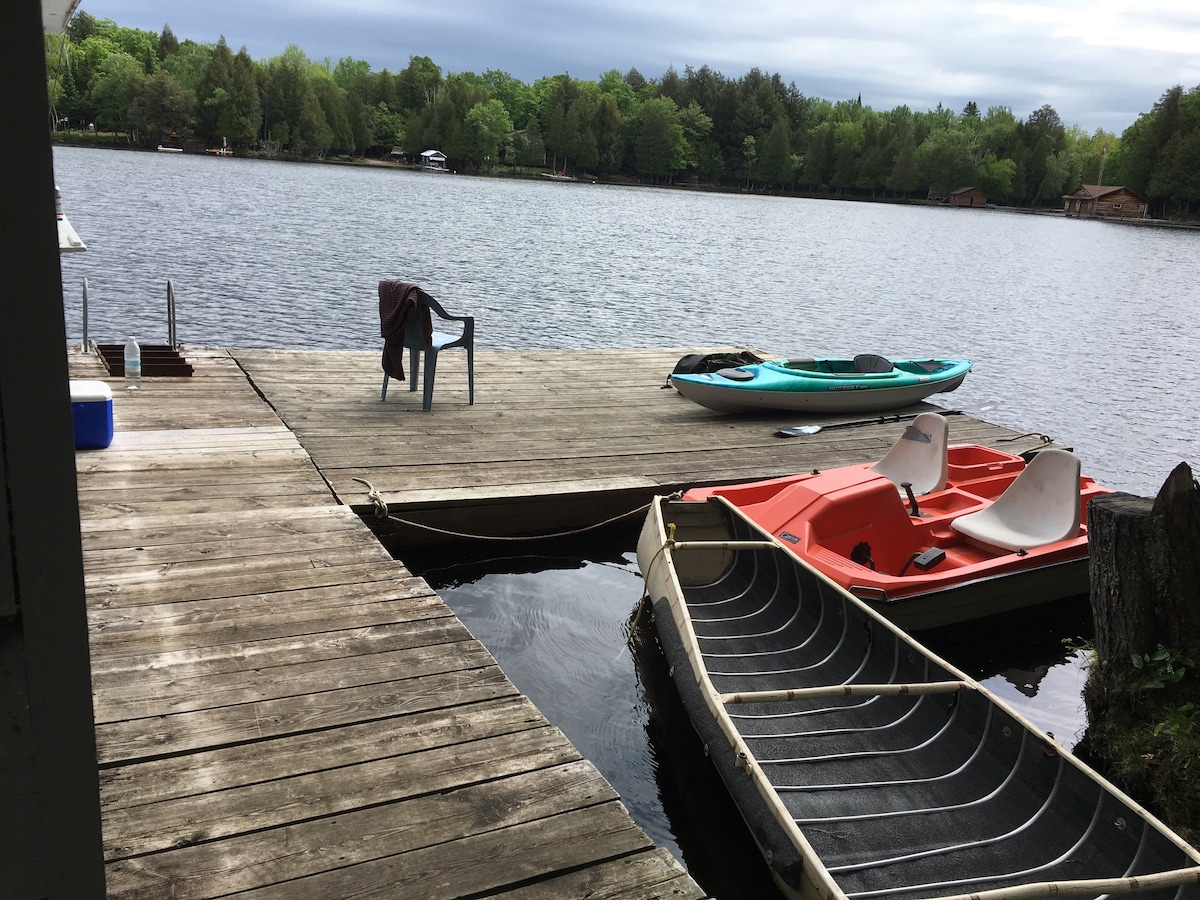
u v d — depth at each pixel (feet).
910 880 9.45
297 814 8.80
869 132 407.03
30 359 2.53
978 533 18.45
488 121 368.89
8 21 2.34
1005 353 63.98
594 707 14.83
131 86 317.42
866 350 62.49
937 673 11.98
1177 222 331.36
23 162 2.44
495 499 19.86
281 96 344.90
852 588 15.78
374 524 18.88
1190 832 11.81
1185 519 13.30
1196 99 337.93
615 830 8.98
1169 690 13.43
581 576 19.94
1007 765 10.62
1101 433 42.68
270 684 11.05
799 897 8.87
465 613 17.84
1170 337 74.79
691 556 17.16
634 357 37.42
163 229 98.27
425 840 8.60
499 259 96.63
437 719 10.63
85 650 2.78
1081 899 8.34
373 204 164.35
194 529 15.93
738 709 12.73
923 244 176.96
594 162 382.22
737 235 162.40
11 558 2.61
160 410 23.53
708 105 418.92
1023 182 419.54
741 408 29.30
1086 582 18.61
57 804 2.85
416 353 27.94
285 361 30.66
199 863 8.05
